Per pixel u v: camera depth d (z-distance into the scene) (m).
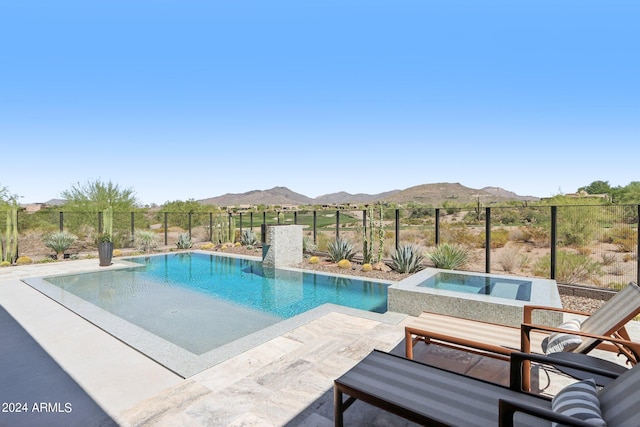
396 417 2.80
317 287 8.98
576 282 8.59
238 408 2.99
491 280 7.00
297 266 11.56
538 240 15.00
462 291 5.98
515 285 6.52
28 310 6.29
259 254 14.36
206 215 22.78
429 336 3.16
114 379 3.61
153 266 12.13
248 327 6.03
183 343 5.27
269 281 9.72
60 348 4.48
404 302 5.99
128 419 2.87
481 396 2.26
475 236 15.70
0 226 15.49
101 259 11.55
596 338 2.93
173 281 9.84
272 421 2.79
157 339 4.70
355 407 2.96
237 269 11.52
